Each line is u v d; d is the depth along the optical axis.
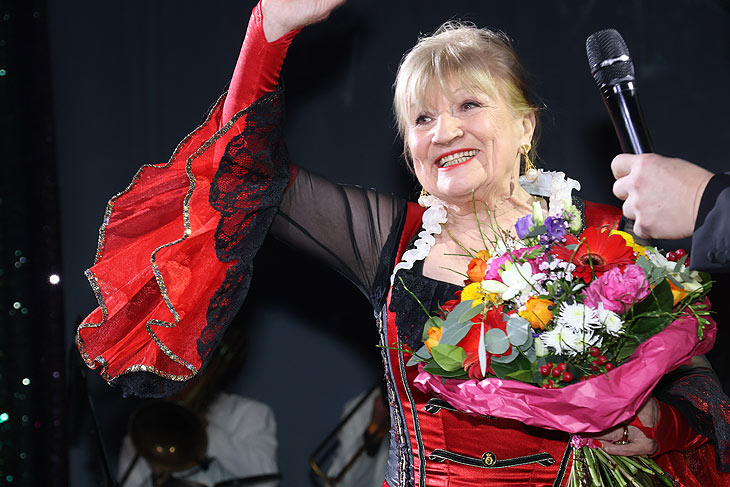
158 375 2.10
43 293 3.44
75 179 3.49
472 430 1.98
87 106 3.49
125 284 2.06
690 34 3.35
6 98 3.37
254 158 2.01
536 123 2.17
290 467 3.76
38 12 3.38
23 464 3.44
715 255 1.48
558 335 1.68
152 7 3.50
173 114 3.51
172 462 3.70
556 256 1.76
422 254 2.08
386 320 2.06
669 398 1.94
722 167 3.35
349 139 3.52
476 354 1.73
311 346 3.76
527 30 3.38
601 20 3.37
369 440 3.74
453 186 2.00
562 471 1.95
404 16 3.46
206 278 2.06
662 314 1.72
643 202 1.54
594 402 1.66
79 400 3.54
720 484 2.09
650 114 3.38
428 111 2.04
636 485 1.88
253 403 3.77
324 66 3.51
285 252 3.75
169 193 2.11
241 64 1.99
